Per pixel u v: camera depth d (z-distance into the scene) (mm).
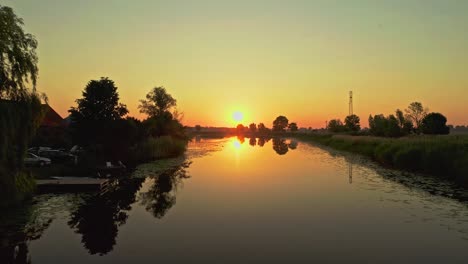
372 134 69062
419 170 30188
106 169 28953
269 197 20547
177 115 67375
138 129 42688
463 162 24250
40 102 18172
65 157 35625
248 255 11469
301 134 137750
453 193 20859
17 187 17281
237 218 16000
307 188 23469
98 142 38438
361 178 27547
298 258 11195
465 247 12086
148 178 27938
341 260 11031
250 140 118438
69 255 11453
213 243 12602
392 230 14031
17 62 16953
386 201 19156
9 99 17031
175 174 30234
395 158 32812
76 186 21797
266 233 13727
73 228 14320
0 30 16375
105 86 40688
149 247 12203
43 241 12766
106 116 40625
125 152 38281
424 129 57000
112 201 19312
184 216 16312
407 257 11242
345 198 20109
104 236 13305
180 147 51000
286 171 32406
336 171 32219
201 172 31734
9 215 16016
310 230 14125
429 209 17250
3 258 11211
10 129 16438
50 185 21375
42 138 41469
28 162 30203
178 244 12469
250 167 35906
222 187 23984
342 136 70062
